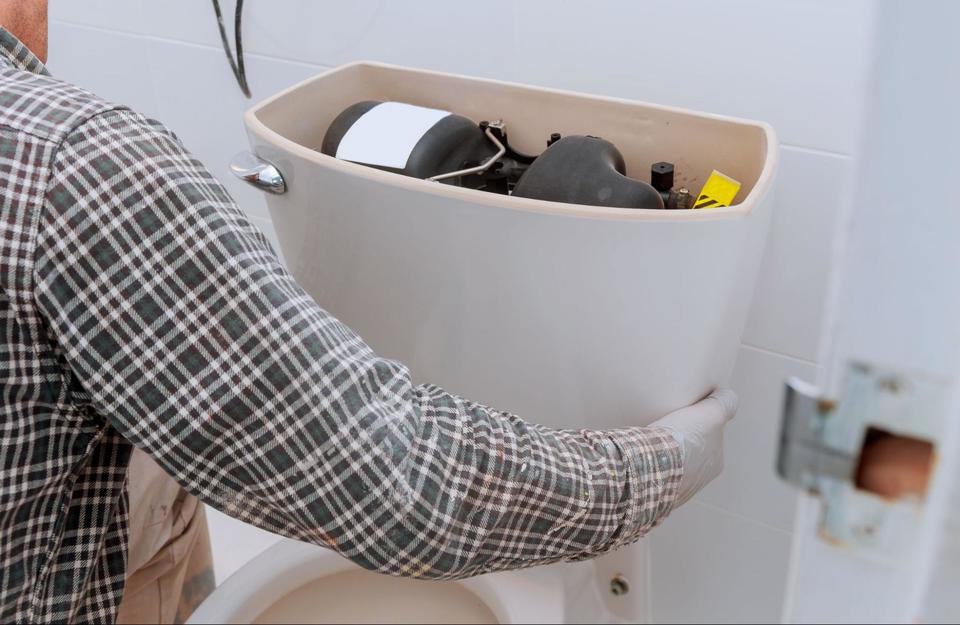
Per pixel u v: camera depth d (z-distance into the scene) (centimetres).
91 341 55
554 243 73
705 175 86
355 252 86
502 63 105
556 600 96
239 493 59
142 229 53
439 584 105
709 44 90
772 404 106
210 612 95
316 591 105
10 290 54
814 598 18
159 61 134
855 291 15
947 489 15
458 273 80
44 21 74
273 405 56
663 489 72
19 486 59
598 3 95
